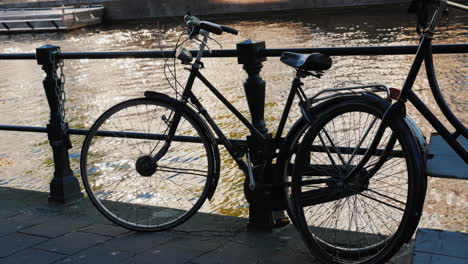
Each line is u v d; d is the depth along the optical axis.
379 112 2.15
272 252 2.62
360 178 2.27
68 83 39.19
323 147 2.40
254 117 2.80
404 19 42.62
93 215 3.25
